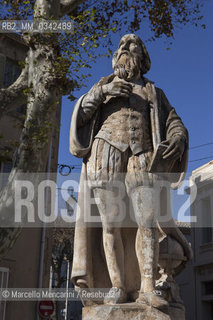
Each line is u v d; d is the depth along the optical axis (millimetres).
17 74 17250
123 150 4824
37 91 6902
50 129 6543
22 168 6344
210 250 20938
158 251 4594
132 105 5023
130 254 4836
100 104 5098
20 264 15680
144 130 4969
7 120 15617
